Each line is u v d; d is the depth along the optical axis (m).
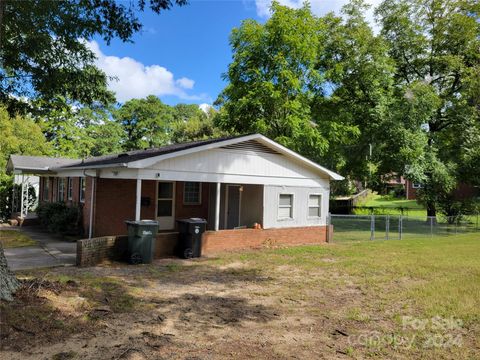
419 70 23.81
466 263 10.18
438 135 23.19
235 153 12.76
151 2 8.21
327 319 5.55
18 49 8.67
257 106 19.95
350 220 18.28
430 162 21.02
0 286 5.13
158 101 45.41
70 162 20.23
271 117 20.52
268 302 6.38
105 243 9.39
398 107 20.66
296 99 19.81
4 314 4.69
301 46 18.89
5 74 9.68
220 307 6.00
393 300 6.59
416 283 7.86
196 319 5.36
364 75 21.06
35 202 22.84
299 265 9.77
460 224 20.41
